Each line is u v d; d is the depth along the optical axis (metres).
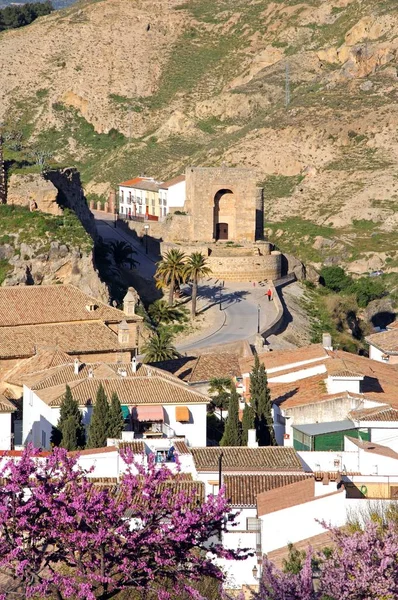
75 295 199.12
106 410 141.12
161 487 97.25
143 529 85.44
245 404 149.62
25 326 191.00
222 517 86.50
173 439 136.75
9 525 85.50
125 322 193.88
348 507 110.19
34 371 175.25
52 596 87.50
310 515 110.00
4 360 182.75
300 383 160.38
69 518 85.00
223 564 103.12
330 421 147.62
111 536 84.81
